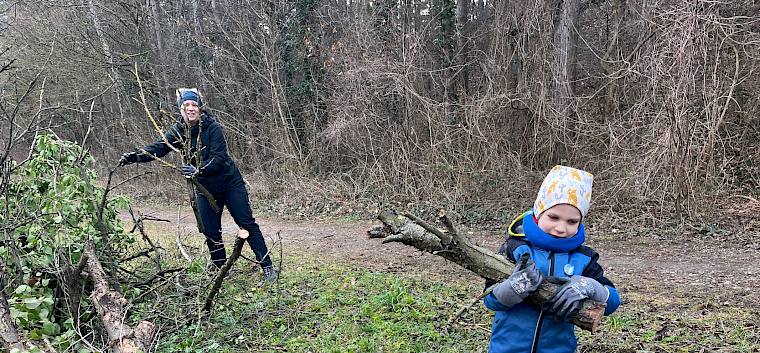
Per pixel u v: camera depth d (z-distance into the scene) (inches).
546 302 104.5
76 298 169.2
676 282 246.1
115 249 213.2
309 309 205.0
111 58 596.4
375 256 296.8
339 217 438.9
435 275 253.1
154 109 627.5
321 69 570.3
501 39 475.8
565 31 456.8
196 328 174.4
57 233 177.8
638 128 384.8
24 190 196.1
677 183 353.1
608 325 187.5
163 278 193.8
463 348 170.9
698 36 345.4
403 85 464.8
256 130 601.9
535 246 110.9
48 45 565.6
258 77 596.4
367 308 199.6
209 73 632.4
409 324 187.0
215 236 233.0
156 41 649.6
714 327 185.6
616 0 477.7
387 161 478.3
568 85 441.4
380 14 540.4
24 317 146.3
